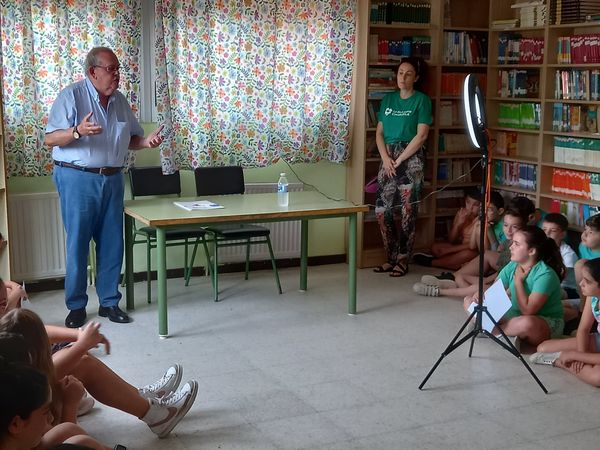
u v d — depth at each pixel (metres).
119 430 3.52
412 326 5.10
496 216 6.17
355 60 6.53
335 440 3.46
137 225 5.96
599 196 6.10
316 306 5.52
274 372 4.25
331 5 6.33
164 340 4.73
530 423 3.66
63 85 5.45
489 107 7.02
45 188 5.65
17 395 1.76
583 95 6.14
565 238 6.15
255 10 6.02
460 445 3.43
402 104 6.41
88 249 5.07
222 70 6.00
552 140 6.52
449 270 6.65
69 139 4.74
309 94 6.42
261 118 6.21
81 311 5.06
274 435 3.50
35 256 5.60
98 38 5.52
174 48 5.79
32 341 2.40
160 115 5.75
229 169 6.05
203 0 5.81
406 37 6.71
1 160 5.08
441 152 6.98
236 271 6.45
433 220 7.01
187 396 3.49
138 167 5.80
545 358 4.39
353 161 6.69
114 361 4.36
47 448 2.07
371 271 6.59
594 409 3.83
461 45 6.86
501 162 6.97
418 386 4.09
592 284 4.10
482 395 3.98
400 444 3.43
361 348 4.66
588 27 6.25
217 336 4.82
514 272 4.82
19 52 5.30
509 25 6.70
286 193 5.21
